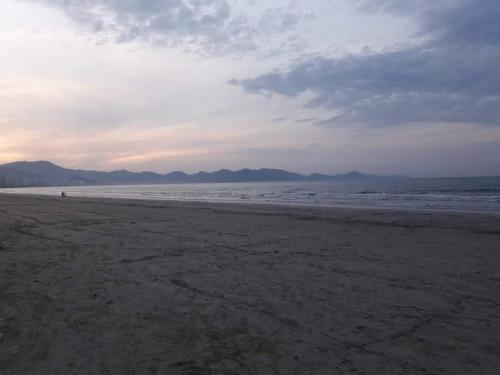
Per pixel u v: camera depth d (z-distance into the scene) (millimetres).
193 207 22953
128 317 4180
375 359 3191
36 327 3889
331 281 5699
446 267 6668
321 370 3006
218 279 5797
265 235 10602
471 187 51500
